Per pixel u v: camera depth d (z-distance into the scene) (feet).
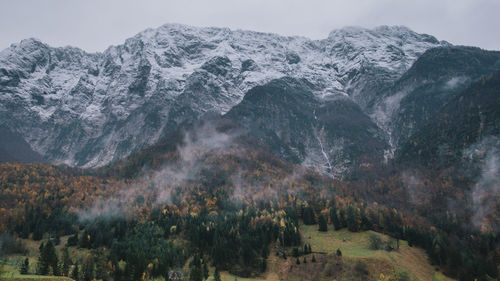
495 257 643.86
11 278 490.90
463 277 591.78
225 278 599.98
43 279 500.74
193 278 558.97
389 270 574.15
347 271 583.17
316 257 633.20
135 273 576.61
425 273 597.52
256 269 627.87
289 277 595.88
